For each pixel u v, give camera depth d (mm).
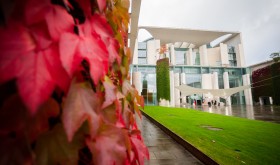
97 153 604
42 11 490
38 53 459
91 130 552
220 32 44375
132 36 13016
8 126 426
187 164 4859
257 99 41562
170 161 5055
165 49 34156
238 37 45969
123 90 1054
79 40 578
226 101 40156
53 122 544
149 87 39062
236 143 6312
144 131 9297
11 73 405
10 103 437
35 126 451
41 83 434
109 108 751
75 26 640
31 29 468
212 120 12211
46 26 492
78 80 574
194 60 50094
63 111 508
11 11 437
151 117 13203
